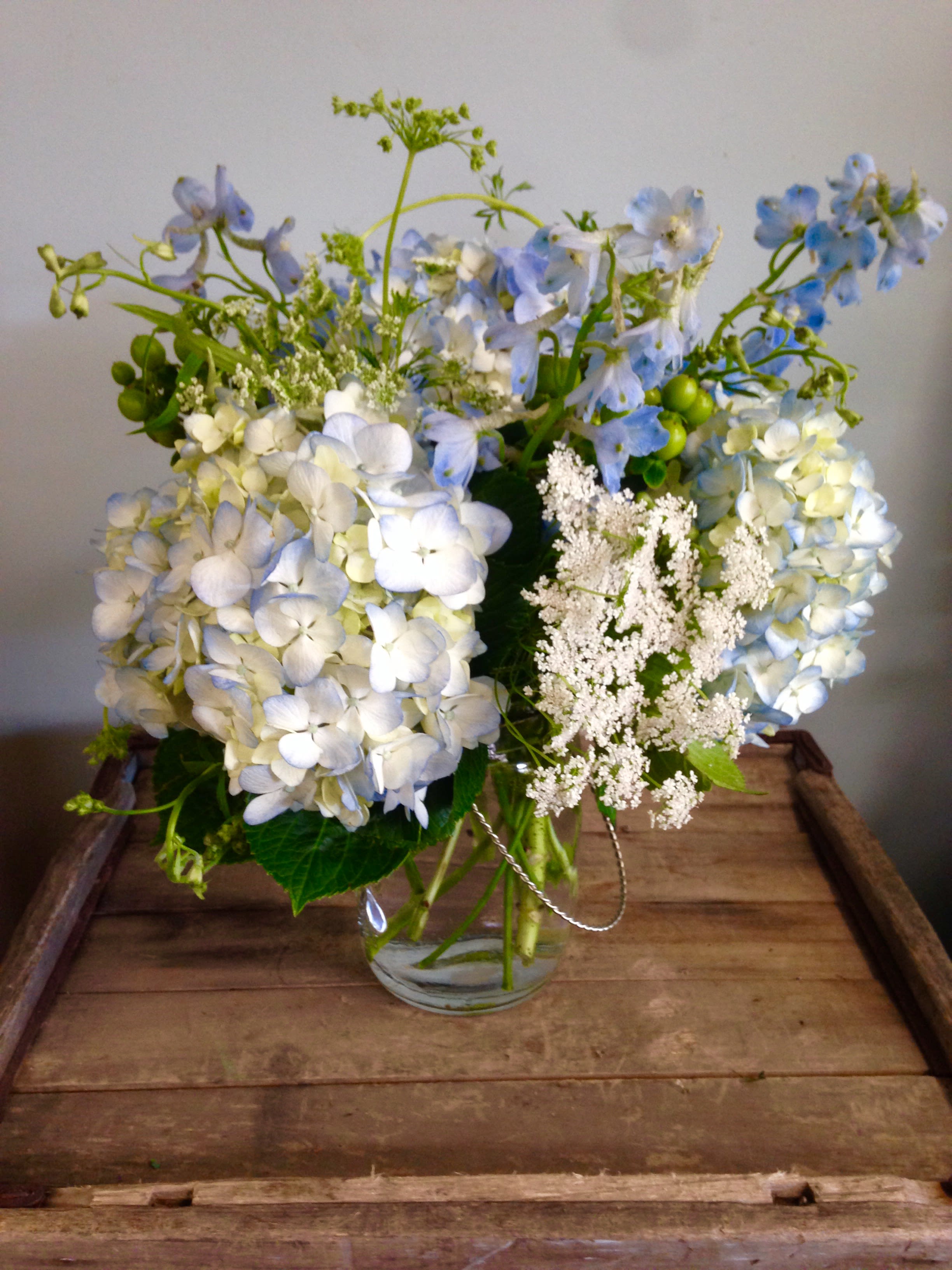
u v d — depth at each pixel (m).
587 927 0.65
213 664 0.44
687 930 0.77
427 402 0.57
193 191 0.61
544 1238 0.52
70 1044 0.67
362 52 0.81
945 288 0.90
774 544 0.49
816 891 0.81
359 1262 0.53
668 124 0.84
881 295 0.91
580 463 0.49
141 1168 0.59
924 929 0.73
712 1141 0.60
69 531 1.00
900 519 1.03
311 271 0.55
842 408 0.56
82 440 0.96
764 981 0.72
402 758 0.46
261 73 0.82
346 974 0.73
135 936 0.77
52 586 1.03
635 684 0.48
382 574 0.42
